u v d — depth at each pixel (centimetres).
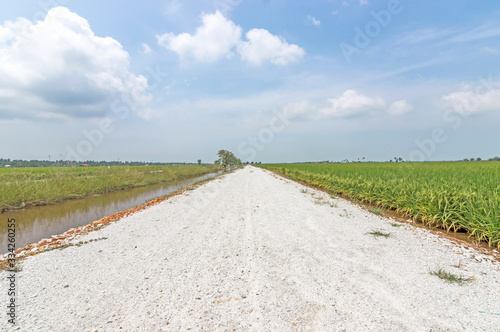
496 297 283
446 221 601
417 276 338
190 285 326
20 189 1049
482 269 361
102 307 278
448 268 363
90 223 741
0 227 734
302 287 315
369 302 278
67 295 304
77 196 1287
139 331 235
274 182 1972
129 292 310
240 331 234
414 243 476
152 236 551
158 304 282
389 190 888
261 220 680
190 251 454
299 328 237
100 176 1692
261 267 378
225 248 466
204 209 865
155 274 361
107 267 387
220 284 328
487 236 493
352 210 812
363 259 399
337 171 1647
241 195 1205
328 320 248
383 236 521
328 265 379
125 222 683
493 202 520
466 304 270
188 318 255
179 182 2328
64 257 430
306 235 533
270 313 262
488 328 230
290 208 838
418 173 1030
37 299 295
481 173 945
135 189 1719
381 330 230
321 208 834
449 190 652
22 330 236
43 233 668
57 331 236
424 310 260
